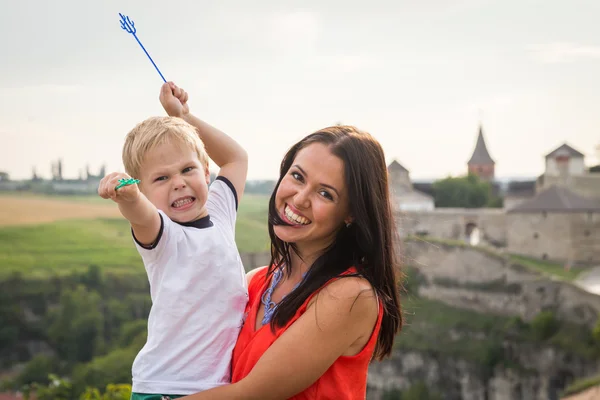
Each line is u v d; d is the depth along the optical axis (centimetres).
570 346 4684
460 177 9988
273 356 226
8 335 5700
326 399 234
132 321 5959
